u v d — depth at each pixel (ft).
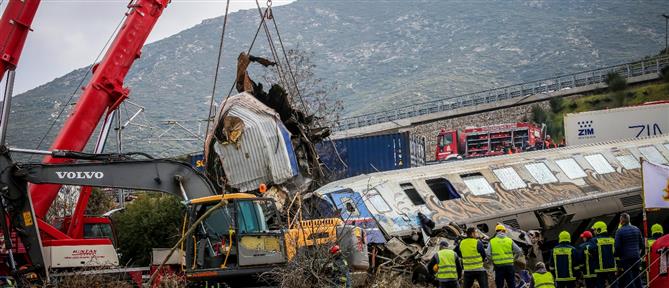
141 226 120.47
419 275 94.17
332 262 76.79
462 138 261.03
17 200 90.63
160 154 434.71
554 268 85.35
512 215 116.78
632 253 78.23
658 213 131.44
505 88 365.81
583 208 123.95
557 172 128.16
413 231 105.19
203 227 77.51
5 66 100.01
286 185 103.45
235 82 108.88
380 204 107.45
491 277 90.53
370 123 358.43
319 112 139.03
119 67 110.93
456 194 116.78
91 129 108.78
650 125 176.45
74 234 102.17
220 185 102.37
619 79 351.05
